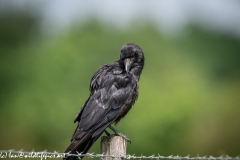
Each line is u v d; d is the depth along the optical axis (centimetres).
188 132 1769
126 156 735
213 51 2669
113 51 2184
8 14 2617
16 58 2103
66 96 1859
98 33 2234
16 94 1945
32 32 2595
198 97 1917
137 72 958
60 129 1800
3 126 1878
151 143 1672
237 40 2741
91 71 1992
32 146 1808
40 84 1894
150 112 1727
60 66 1945
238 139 1881
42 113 1831
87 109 853
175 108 1767
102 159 738
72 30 2228
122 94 887
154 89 1859
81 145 821
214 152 1845
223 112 1947
